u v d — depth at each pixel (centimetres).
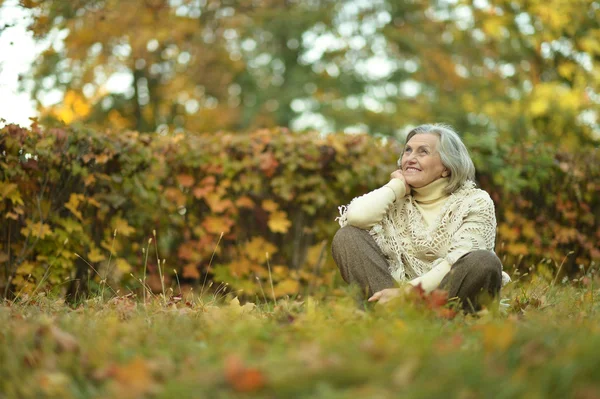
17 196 479
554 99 995
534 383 185
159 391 197
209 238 564
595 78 991
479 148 608
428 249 374
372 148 586
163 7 1211
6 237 493
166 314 328
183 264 564
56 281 502
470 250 359
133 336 262
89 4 834
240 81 1605
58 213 506
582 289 450
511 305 382
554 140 1013
